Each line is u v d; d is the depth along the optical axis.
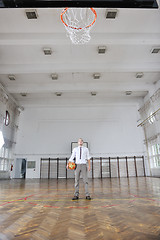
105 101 18.34
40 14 7.88
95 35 9.03
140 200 4.12
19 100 17.69
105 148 17.77
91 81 14.33
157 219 2.61
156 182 9.17
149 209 3.22
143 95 17.14
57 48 10.22
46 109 18.86
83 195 5.14
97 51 10.55
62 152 17.61
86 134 18.17
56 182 11.31
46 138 18.00
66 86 14.55
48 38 8.91
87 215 2.94
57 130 18.27
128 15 8.00
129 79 14.10
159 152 14.06
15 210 3.36
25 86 14.47
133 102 18.52
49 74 13.17
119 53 10.78
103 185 8.26
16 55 10.74
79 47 10.16
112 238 1.96
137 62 11.66
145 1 3.18
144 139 17.31
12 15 7.89
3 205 3.84
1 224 2.52
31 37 8.92
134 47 10.27
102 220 2.64
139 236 2.00
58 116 18.69
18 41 8.98
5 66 11.56
